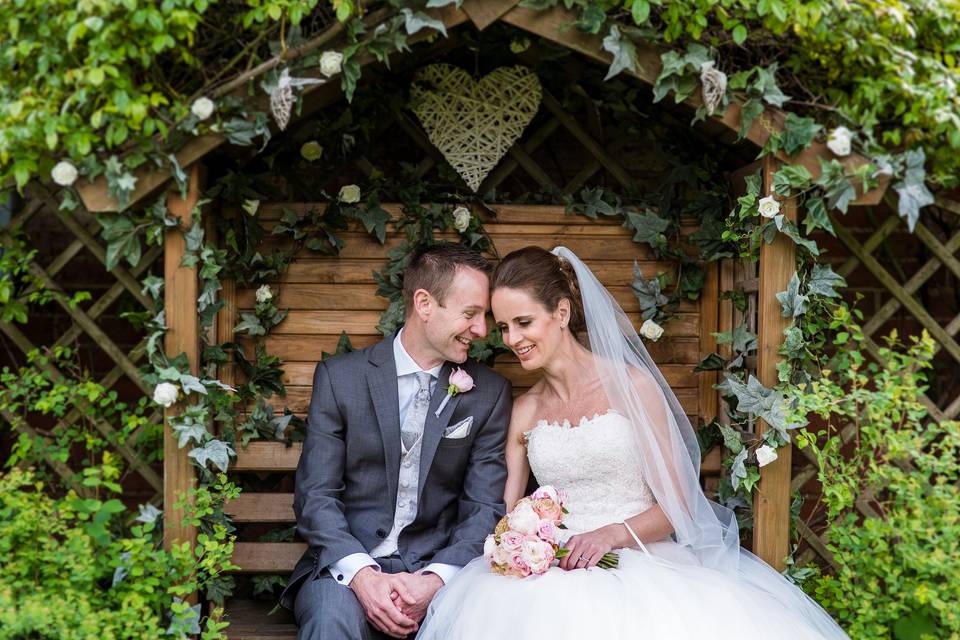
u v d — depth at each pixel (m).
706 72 2.36
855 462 2.66
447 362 2.73
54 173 2.23
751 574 2.46
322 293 2.94
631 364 2.68
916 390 2.61
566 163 3.29
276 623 2.71
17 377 2.72
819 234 3.33
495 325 2.99
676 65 2.36
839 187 2.41
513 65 2.90
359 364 2.67
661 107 2.92
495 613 2.20
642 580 2.24
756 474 2.55
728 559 2.48
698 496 2.55
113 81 2.19
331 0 2.27
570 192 3.12
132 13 2.16
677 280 3.02
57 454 2.66
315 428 2.63
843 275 2.98
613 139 3.16
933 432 2.60
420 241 2.93
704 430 2.97
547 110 3.13
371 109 2.93
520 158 3.07
